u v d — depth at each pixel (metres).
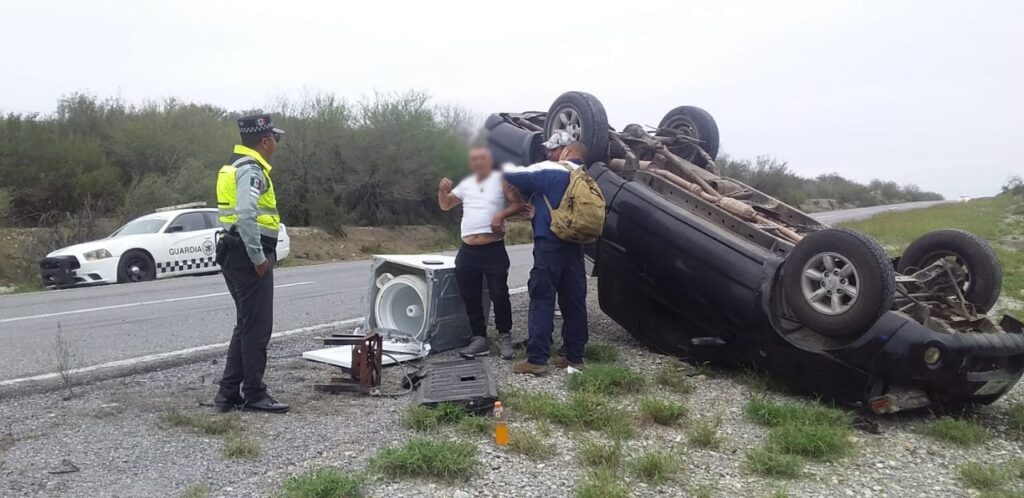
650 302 6.76
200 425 4.63
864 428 5.08
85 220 18.72
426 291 6.50
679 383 5.73
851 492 4.05
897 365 4.94
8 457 4.15
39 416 4.92
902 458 4.61
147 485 3.77
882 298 4.91
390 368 6.10
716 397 5.57
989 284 5.78
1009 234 22.98
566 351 6.20
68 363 6.59
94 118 24.56
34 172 20.66
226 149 25.78
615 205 6.71
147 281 14.57
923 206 50.88
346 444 4.37
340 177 26.97
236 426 4.65
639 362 6.44
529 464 4.14
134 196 21.16
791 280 5.40
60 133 22.98
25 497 3.62
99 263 14.19
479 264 6.32
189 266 15.64
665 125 8.43
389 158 26.70
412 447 4.07
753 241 6.04
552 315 5.99
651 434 4.74
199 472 3.94
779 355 5.62
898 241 19.52
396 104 27.62
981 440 5.00
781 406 5.11
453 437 4.50
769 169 46.44
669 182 6.67
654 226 6.36
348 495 3.64
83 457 4.15
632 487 3.91
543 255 5.89
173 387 5.68
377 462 3.99
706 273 5.98
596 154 6.98
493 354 6.58
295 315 9.41
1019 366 5.41
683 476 4.09
